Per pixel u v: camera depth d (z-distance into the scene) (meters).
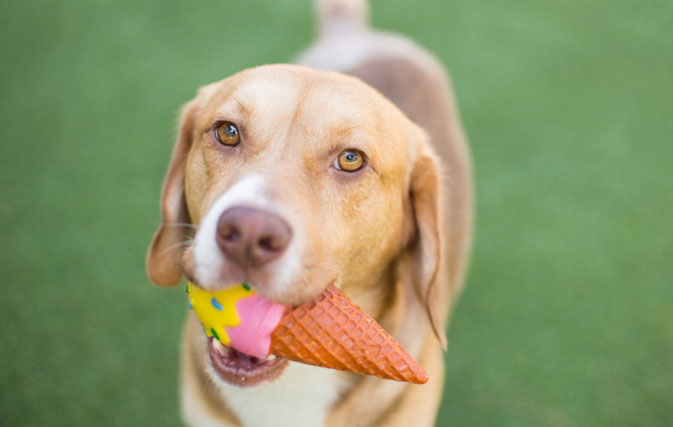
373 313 0.55
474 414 0.74
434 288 0.55
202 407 0.55
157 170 0.94
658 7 1.41
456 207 0.72
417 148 0.54
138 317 0.77
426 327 0.59
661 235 0.93
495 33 1.28
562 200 0.97
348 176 0.48
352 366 0.46
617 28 1.34
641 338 0.81
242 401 0.55
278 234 0.41
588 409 0.74
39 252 0.82
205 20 1.22
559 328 0.81
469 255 0.88
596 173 1.02
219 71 1.12
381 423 0.56
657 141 1.08
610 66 1.24
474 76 1.18
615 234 0.93
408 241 0.56
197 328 0.55
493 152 1.03
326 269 0.45
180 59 1.13
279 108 0.48
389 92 0.73
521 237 0.91
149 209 0.89
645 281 0.87
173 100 1.05
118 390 0.72
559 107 1.13
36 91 1.04
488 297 0.84
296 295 0.43
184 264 0.44
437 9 1.34
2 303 0.77
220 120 0.49
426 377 0.46
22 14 1.18
